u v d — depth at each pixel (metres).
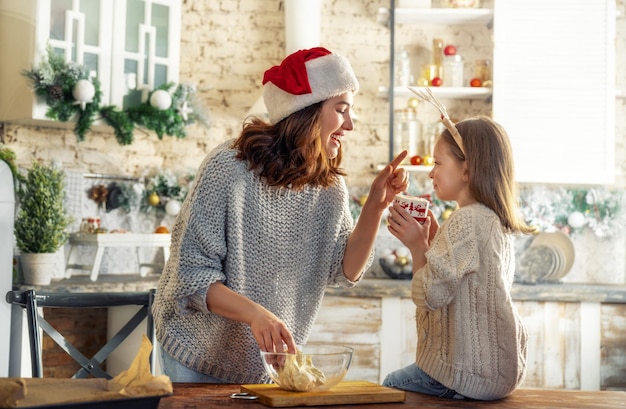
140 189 4.18
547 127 4.20
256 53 4.49
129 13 3.79
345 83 1.82
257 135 1.80
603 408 1.54
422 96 1.96
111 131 4.07
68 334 3.96
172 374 1.87
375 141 4.50
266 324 1.58
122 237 3.79
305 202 1.87
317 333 3.82
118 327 3.84
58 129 4.02
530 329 3.79
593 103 4.20
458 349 1.69
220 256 1.78
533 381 3.77
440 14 4.28
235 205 1.77
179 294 1.71
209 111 4.26
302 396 1.47
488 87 4.27
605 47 4.19
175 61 3.96
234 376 1.88
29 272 3.47
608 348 3.76
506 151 1.85
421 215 1.90
